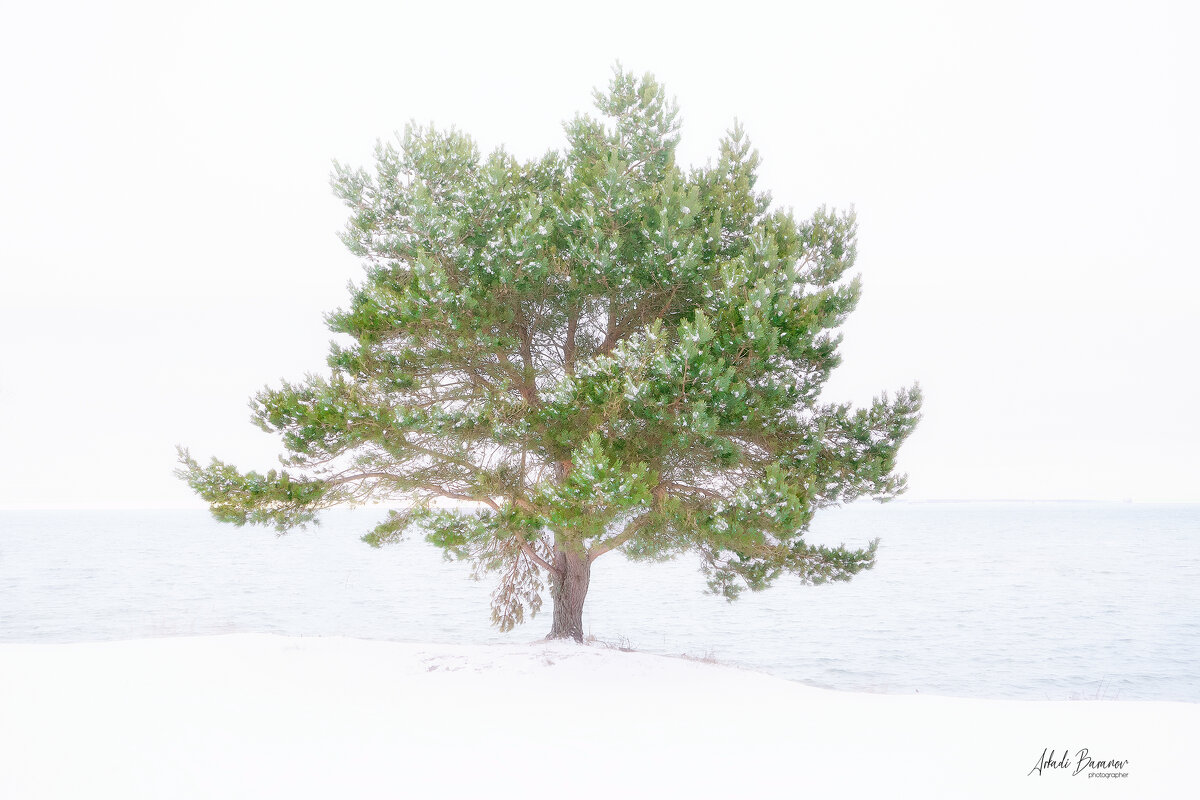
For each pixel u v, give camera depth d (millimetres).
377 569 78375
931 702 11336
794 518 11305
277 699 10414
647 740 8930
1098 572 77938
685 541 13828
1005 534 160000
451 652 13461
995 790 7352
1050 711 10773
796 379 13141
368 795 6809
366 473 12977
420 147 13664
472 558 13961
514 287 12930
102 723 9062
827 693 11781
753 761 8180
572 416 12258
